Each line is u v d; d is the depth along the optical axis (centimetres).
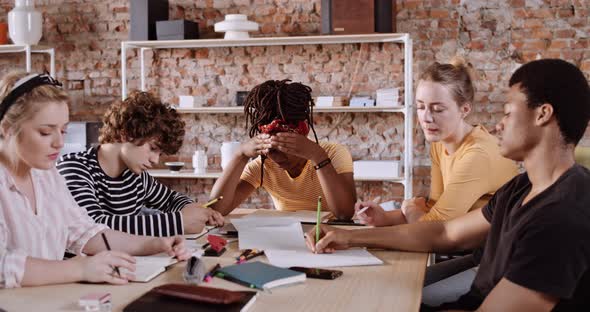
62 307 132
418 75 437
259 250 184
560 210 123
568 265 119
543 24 420
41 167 157
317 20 450
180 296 132
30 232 165
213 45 445
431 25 433
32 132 152
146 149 220
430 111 229
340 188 256
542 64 137
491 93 428
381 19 409
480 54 429
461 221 186
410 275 159
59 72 485
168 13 461
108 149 224
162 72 472
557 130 134
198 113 471
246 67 461
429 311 177
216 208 263
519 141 138
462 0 429
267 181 281
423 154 438
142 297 134
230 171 266
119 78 479
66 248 184
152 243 179
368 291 144
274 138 252
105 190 224
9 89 152
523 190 147
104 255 154
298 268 161
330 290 145
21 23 440
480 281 156
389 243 187
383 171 414
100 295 132
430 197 262
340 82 447
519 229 129
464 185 220
